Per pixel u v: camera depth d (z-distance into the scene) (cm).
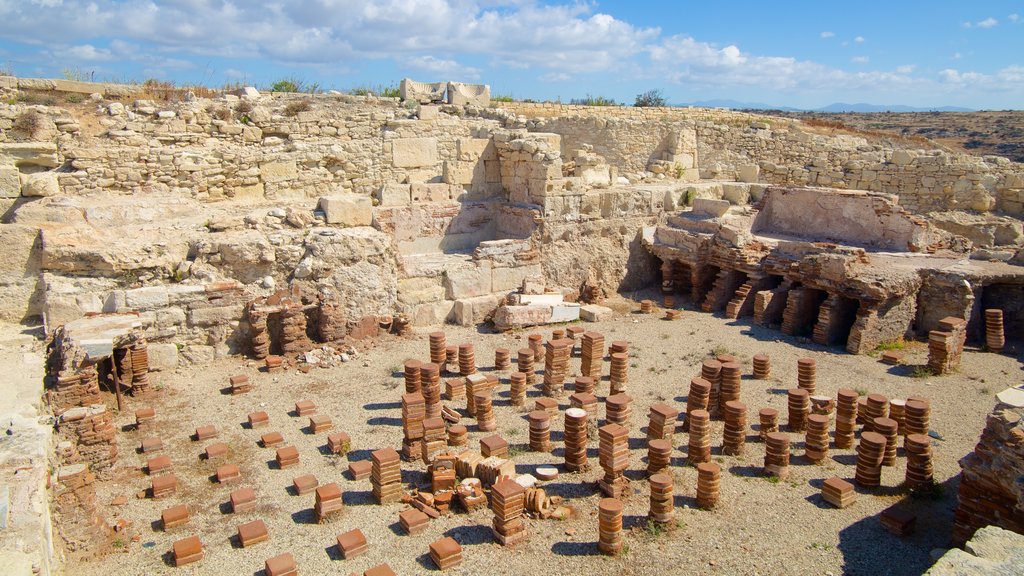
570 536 901
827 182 2720
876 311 1596
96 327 1241
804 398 1210
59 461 922
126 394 1291
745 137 2822
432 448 1087
